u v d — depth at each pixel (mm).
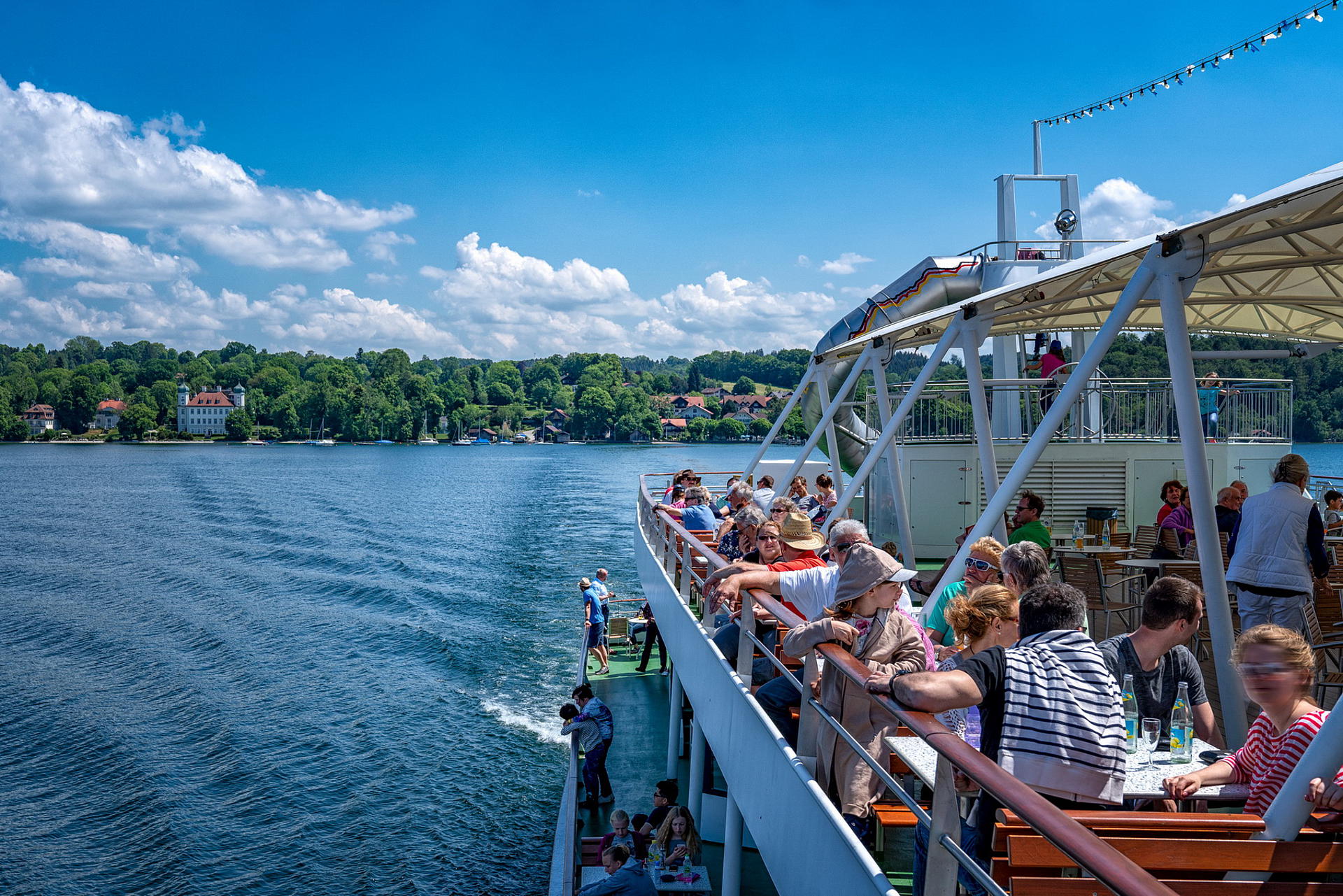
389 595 41438
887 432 9547
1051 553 8211
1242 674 3488
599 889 9945
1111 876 1774
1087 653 3375
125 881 16891
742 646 6160
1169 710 4219
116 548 56844
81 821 19188
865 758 3500
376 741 23141
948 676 3133
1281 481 5918
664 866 9938
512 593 41312
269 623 36219
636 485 106438
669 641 10664
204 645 32969
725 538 8891
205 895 16375
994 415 17406
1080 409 15508
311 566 49438
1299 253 7918
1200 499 5684
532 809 19375
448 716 24859
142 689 27906
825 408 15539
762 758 5453
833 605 4457
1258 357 14508
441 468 145375
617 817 11422
